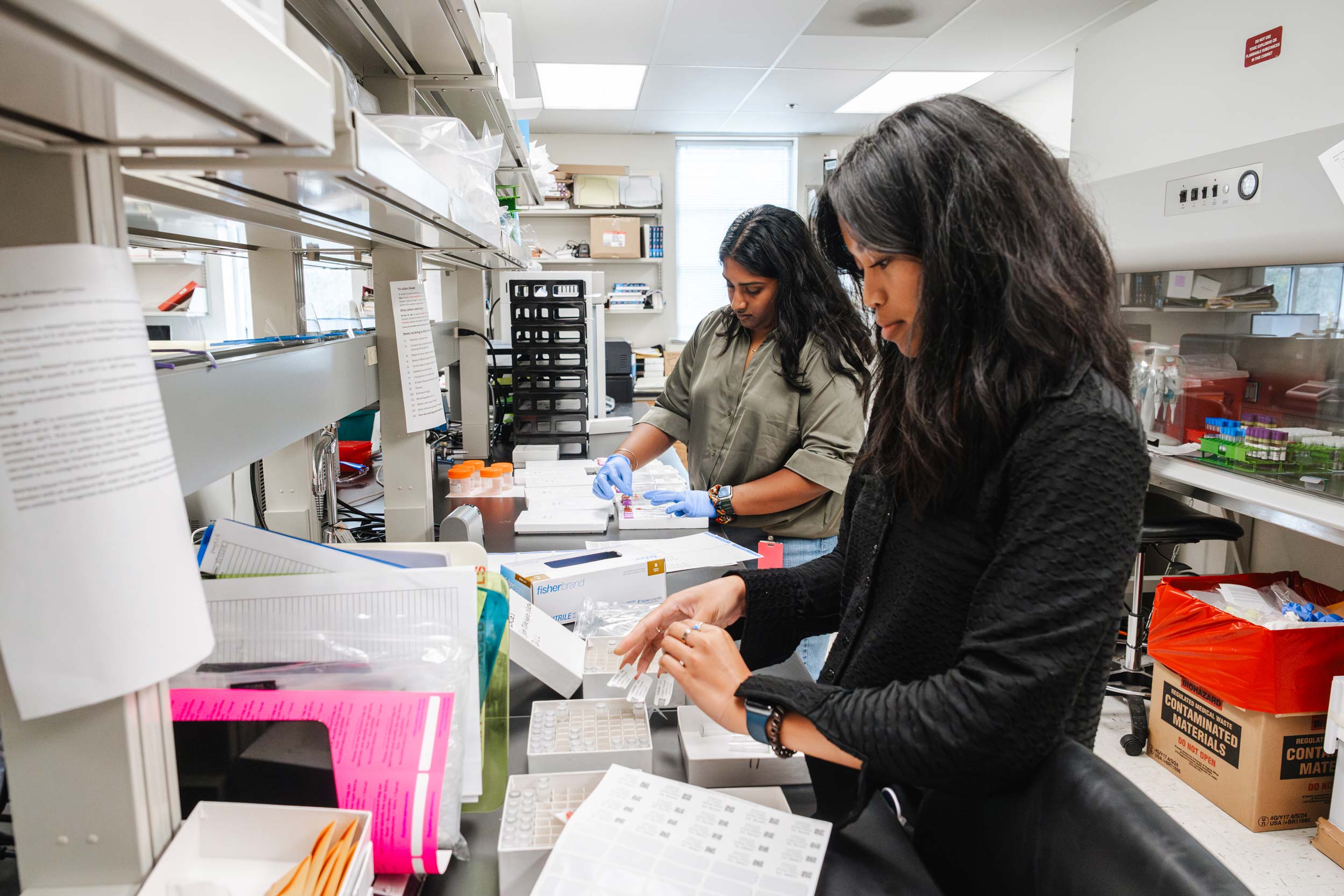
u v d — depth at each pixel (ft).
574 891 1.88
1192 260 7.82
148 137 1.29
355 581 2.29
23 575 1.36
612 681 2.92
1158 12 7.97
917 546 2.55
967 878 2.27
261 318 4.82
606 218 20.67
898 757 2.03
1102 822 1.78
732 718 2.38
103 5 0.72
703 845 2.06
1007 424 2.17
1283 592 7.49
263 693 2.06
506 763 2.50
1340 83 6.07
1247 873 6.19
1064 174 2.23
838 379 5.65
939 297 2.19
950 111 2.20
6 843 2.06
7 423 1.32
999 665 1.95
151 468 1.45
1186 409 8.75
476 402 8.91
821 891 2.05
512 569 3.83
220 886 1.63
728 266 5.62
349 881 1.63
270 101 1.10
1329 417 7.30
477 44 4.52
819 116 19.52
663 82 16.71
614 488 6.36
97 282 1.36
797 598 3.30
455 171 3.29
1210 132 7.37
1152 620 7.80
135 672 1.45
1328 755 6.65
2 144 1.33
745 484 6.00
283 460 4.67
